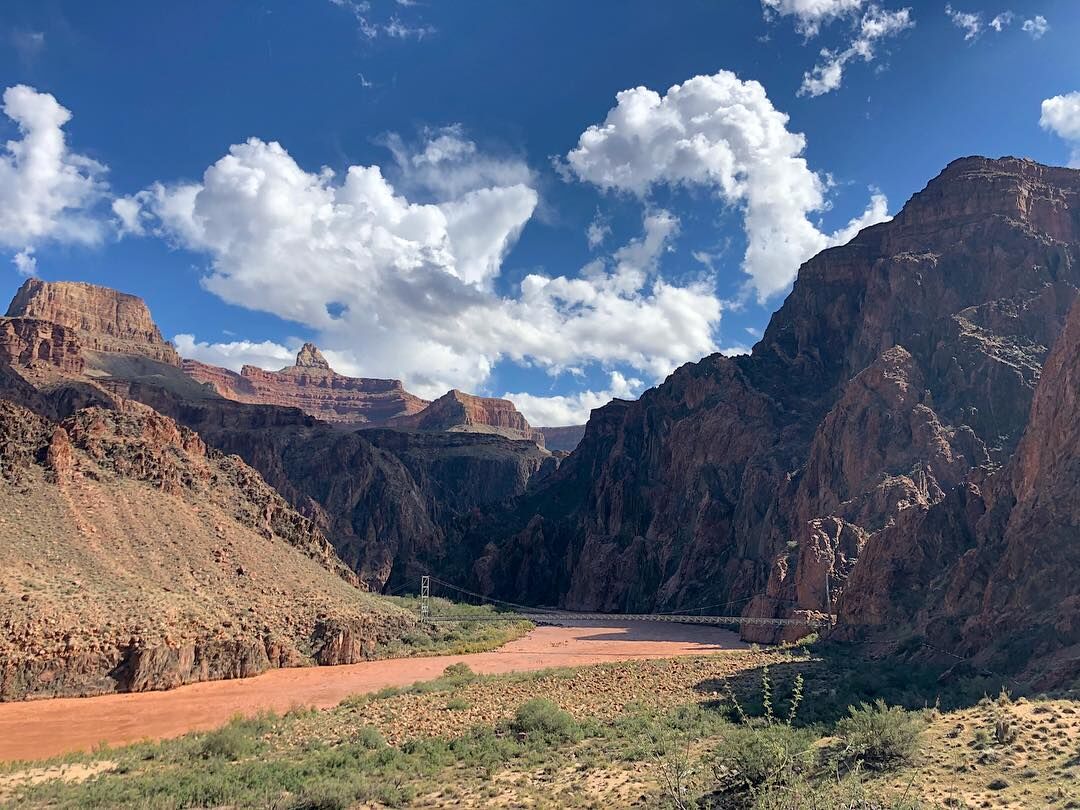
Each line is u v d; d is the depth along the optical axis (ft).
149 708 195.00
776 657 239.91
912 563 268.82
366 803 99.86
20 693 195.42
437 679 234.99
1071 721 95.55
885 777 83.71
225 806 99.14
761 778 78.54
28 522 246.27
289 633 284.41
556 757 121.90
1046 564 188.24
